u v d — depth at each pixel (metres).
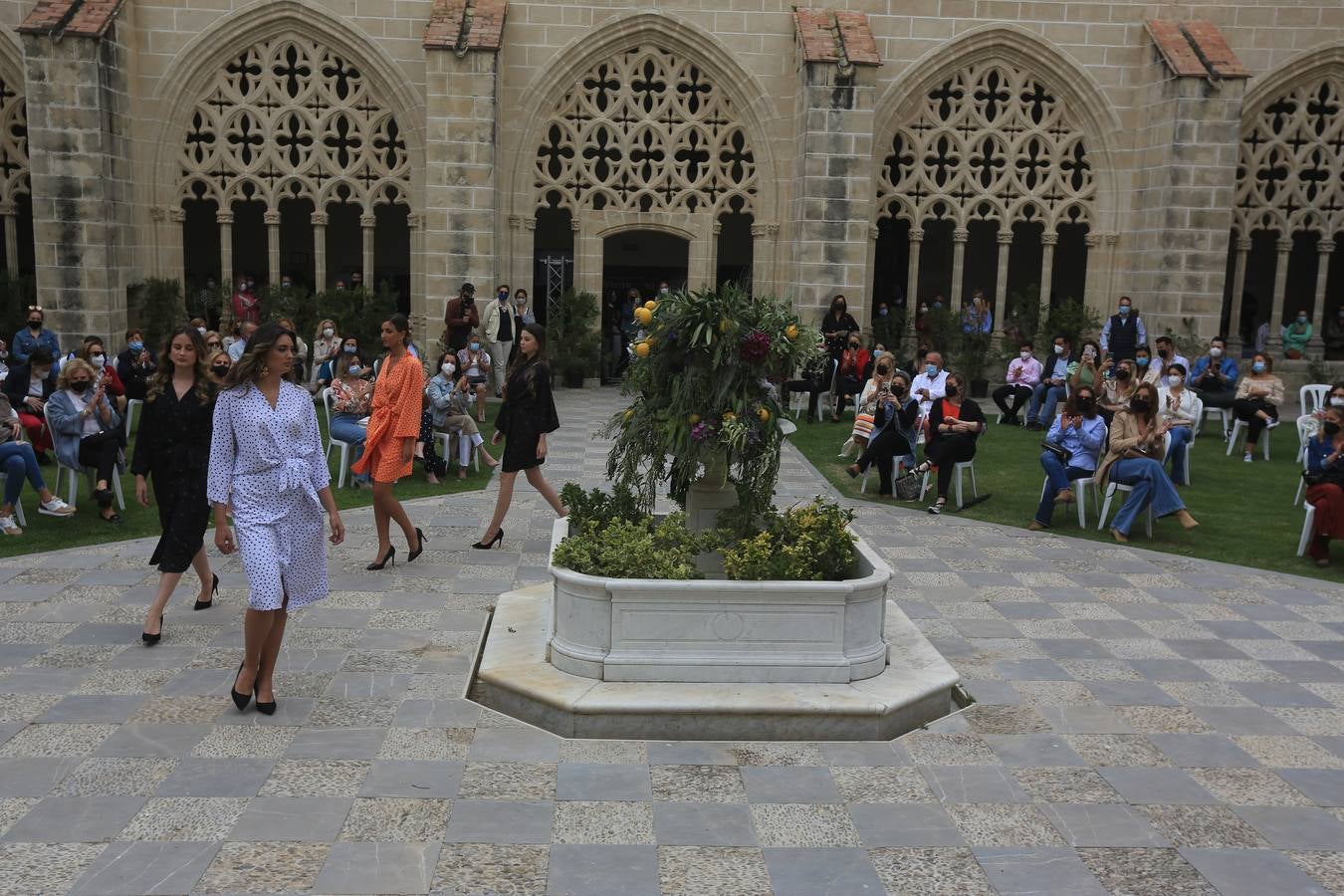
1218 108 19.30
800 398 18.64
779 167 20.55
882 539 10.35
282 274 27.58
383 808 4.98
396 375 8.54
